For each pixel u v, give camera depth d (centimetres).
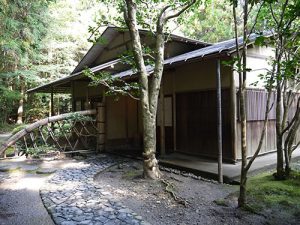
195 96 719
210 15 1482
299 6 322
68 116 791
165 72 809
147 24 633
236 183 501
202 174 561
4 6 1107
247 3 360
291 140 503
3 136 1348
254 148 675
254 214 368
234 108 618
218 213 377
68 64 1848
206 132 691
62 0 1934
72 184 522
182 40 926
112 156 811
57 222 349
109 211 385
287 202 398
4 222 358
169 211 391
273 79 421
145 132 552
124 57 626
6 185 521
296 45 462
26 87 1822
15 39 1241
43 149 779
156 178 546
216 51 500
